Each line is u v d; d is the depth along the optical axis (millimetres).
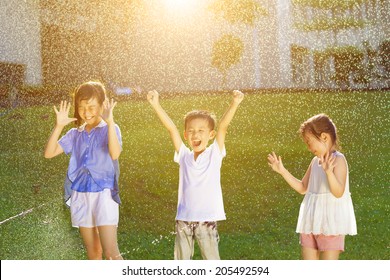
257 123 12438
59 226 7863
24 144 11641
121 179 9586
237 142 11273
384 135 11656
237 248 7090
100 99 5910
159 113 5816
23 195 9078
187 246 5508
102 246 5652
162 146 11227
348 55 17812
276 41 18953
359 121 12477
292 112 13117
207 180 5543
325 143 5422
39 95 15258
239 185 9281
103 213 5645
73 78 17328
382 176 9789
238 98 5699
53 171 10094
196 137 5645
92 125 5949
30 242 7398
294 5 18938
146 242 7398
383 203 8609
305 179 5609
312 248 5391
